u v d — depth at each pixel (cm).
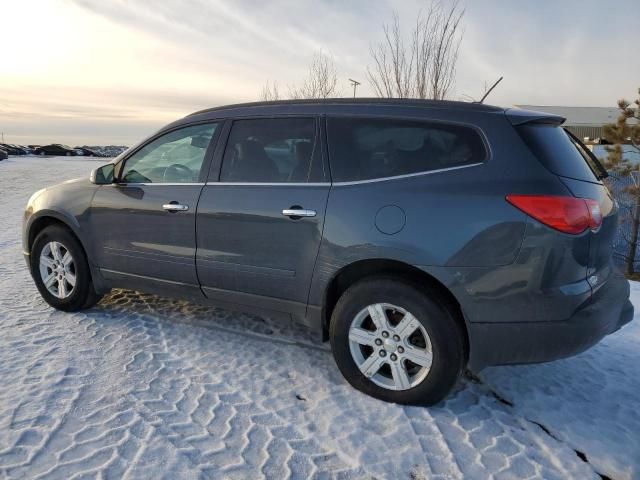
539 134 280
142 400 292
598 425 285
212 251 346
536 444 266
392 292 287
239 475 234
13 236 842
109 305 448
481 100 389
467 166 277
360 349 308
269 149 335
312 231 307
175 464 238
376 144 302
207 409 287
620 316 299
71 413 275
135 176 391
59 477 226
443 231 272
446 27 936
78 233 405
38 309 436
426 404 291
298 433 267
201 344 373
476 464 248
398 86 965
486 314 269
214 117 363
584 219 262
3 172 2802
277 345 376
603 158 1291
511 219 261
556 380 337
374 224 287
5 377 311
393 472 240
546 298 260
